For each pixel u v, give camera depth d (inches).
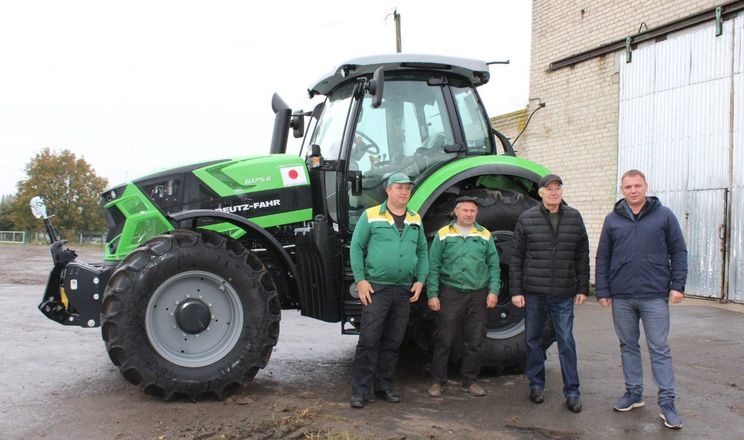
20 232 1770.4
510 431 148.4
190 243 169.0
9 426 146.9
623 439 143.5
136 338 162.1
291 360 221.0
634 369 163.3
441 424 152.6
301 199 201.2
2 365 208.8
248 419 152.4
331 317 182.9
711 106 338.6
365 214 170.6
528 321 173.3
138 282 162.7
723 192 331.9
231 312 173.6
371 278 168.2
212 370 167.3
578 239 169.0
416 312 192.7
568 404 164.9
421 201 192.4
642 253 157.8
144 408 161.2
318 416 155.9
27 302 372.8
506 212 198.8
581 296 169.2
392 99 205.5
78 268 176.2
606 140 405.4
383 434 144.1
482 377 200.5
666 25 361.4
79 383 185.9
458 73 212.2
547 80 452.1
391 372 173.3
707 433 147.0
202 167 194.7
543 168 206.8
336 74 208.1
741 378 193.5
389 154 203.0
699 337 252.4
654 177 372.2
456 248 176.7
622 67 392.8
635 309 161.6
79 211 1854.1
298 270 190.5
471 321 179.5
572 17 429.1
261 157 203.8
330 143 213.2
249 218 195.6
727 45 330.0
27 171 1846.7
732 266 328.5
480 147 214.2
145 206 189.2
